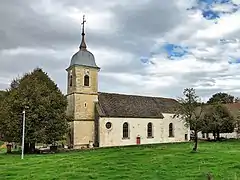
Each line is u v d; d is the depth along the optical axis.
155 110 61.38
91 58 55.62
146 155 31.08
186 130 64.31
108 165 24.55
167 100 67.38
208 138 65.00
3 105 43.50
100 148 46.47
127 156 30.42
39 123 39.56
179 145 48.62
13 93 41.53
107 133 52.88
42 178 19.69
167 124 61.66
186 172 21.03
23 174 21.55
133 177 19.58
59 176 20.06
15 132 38.59
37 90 40.94
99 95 57.09
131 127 56.12
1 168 24.48
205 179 18.70
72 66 54.12
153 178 19.22
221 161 25.84
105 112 53.59
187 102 43.00
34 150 42.28
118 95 60.16
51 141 40.50
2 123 41.28
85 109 53.28
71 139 51.69
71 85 54.34
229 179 18.83
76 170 22.23
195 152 33.28
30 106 39.03
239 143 51.47
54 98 42.50
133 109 58.25
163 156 29.67
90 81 54.62
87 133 52.78
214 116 60.84
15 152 41.41
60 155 35.03
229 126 61.31
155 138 59.22
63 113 43.03
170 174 20.42
